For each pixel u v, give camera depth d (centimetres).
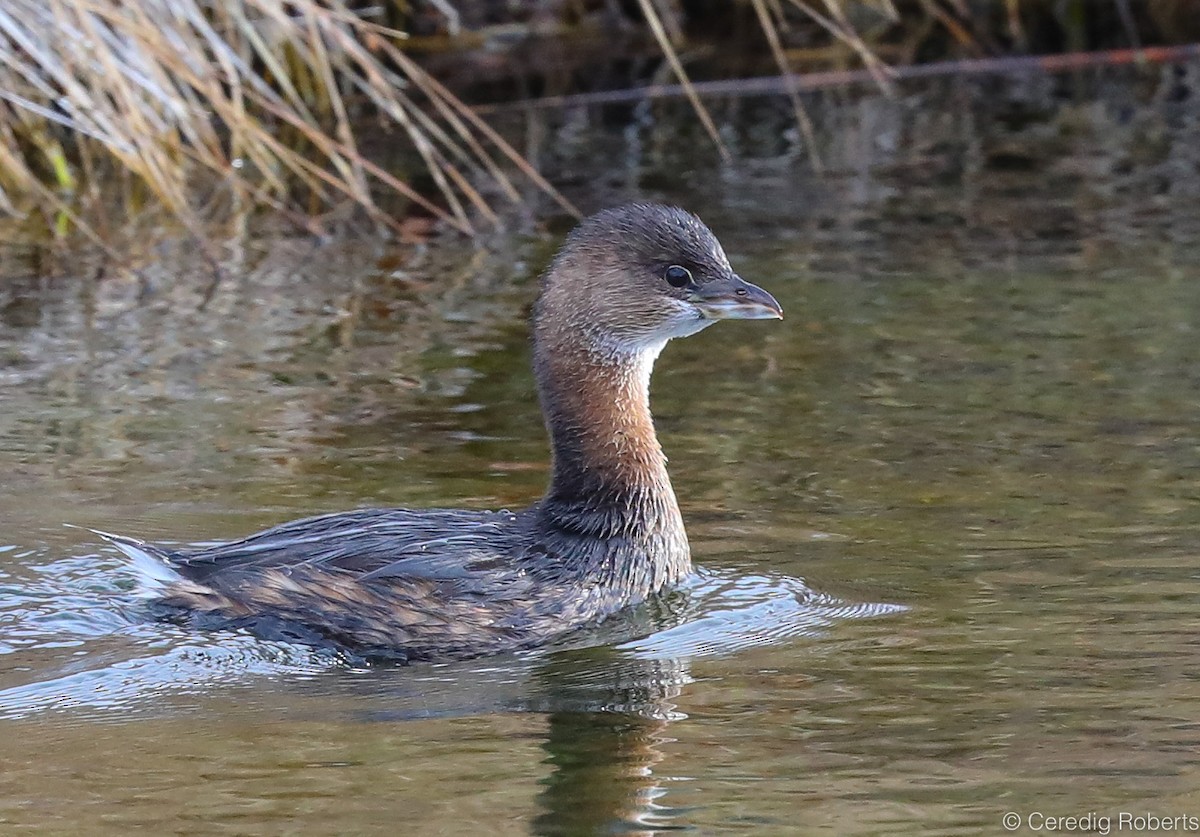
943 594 1104
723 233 1853
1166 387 1445
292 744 920
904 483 1279
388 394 1463
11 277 1753
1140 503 1230
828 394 1456
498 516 1134
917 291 1689
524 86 2405
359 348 1569
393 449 1349
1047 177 2050
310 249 1850
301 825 828
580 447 1141
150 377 1495
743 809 841
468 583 1075
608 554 1116
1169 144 2162
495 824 829
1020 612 1073
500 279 1750
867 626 1064
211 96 1705
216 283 1741
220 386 1477
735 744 916
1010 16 2619
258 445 1353
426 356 1550
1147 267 1738
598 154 2144
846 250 1805
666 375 1516
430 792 863
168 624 1070
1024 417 1395
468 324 1627
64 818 838
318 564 1077
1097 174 2055
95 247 1845
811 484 1281
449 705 976
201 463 1315
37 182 1798
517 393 1472
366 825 827
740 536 1201
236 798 858
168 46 1672
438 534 1102
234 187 1839
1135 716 934
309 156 2116
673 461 1328
